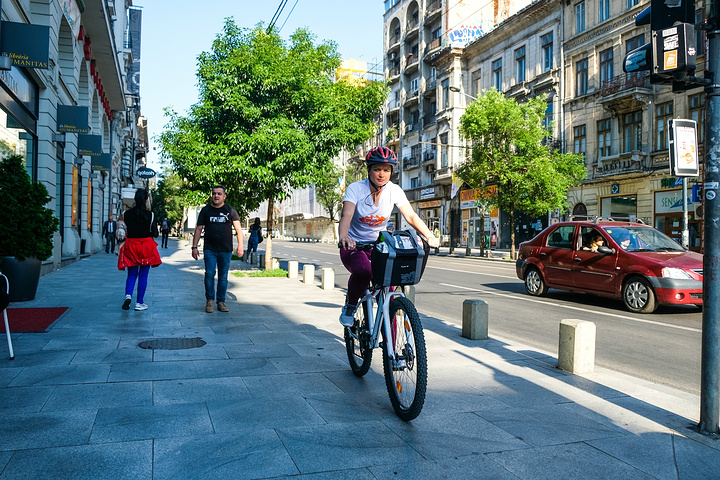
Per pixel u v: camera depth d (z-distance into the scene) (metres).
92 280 11.78
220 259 7.77
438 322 7.66
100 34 19.73
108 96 27.98
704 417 3.40
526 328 7.56
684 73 3.39
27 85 12.08
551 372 4.85
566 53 30.83
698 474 2.82
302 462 2.79
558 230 11.16
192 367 4.59
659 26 3.46
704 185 3.41
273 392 3.98
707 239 3.39
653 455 3.04
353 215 4.29
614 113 27.11
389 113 54.16
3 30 9.44
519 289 12.77
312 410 3.61
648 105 25.16
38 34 9.59
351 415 3.55
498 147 27.28
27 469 2.62
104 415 3.37
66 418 3.30
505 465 2.85
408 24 51.00
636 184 26.08
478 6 43.50
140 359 4.79
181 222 69.75
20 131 11.66
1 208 7.82
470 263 24.42
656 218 25.06
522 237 35.12
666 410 3.84
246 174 13.81
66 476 2.56
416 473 2.72
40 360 4.64
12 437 2.99
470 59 41.22
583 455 3.01
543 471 2.80
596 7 28.73
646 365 5.50
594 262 9.98
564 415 3.67
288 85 14.30
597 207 28.55
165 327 6.37
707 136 3.39
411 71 50.47
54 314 6.93
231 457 2.82
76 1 16.27
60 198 16.77
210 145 13.81
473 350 5.71
